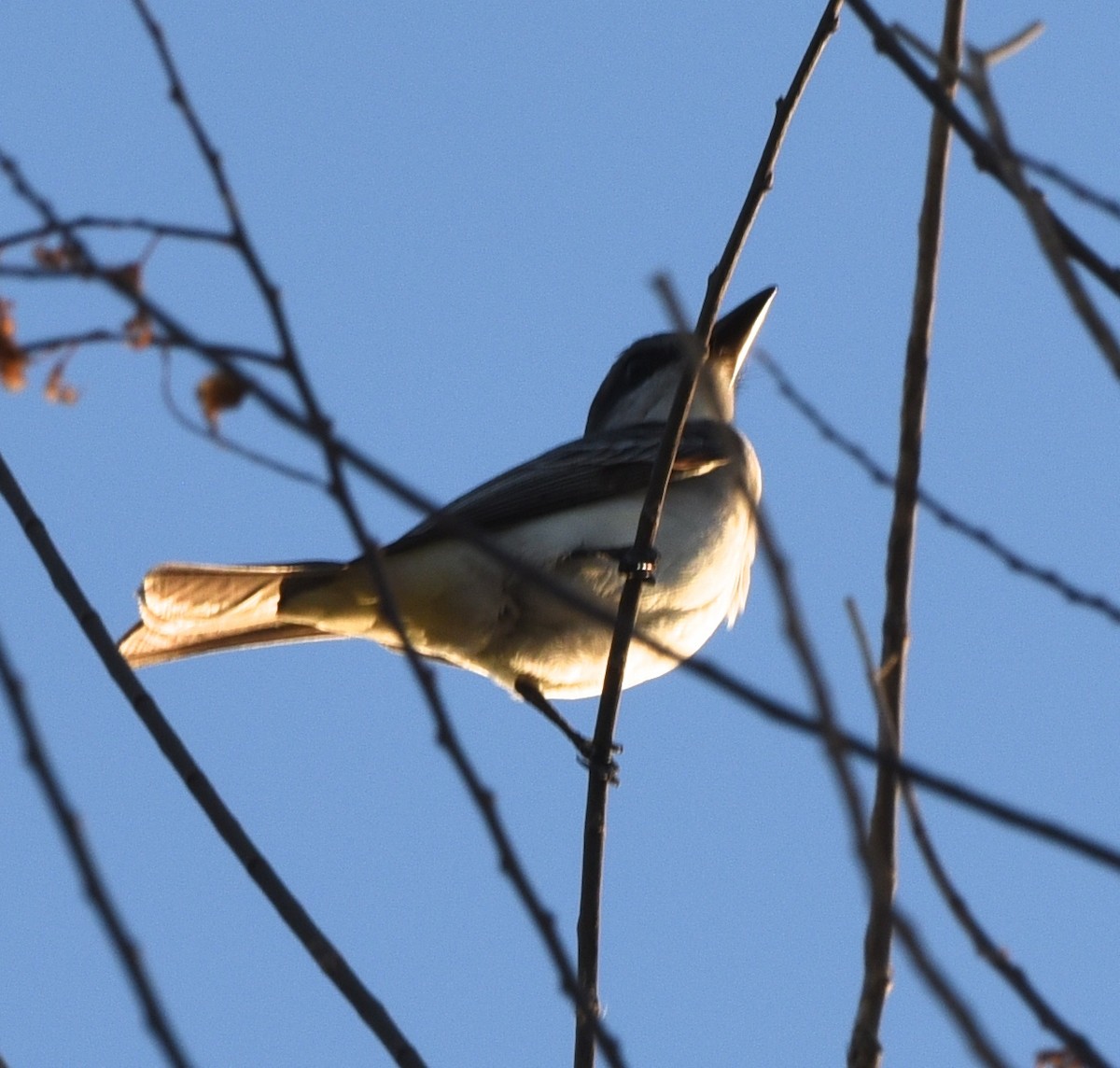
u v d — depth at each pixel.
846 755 5.83
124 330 6.46
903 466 10.12
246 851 7.92
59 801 6.87
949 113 7.82
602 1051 6.52
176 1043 6.41
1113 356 6.48
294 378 6.56
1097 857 5.66
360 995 7.50
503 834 6.88
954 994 5.58
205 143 7.02
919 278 10.23
